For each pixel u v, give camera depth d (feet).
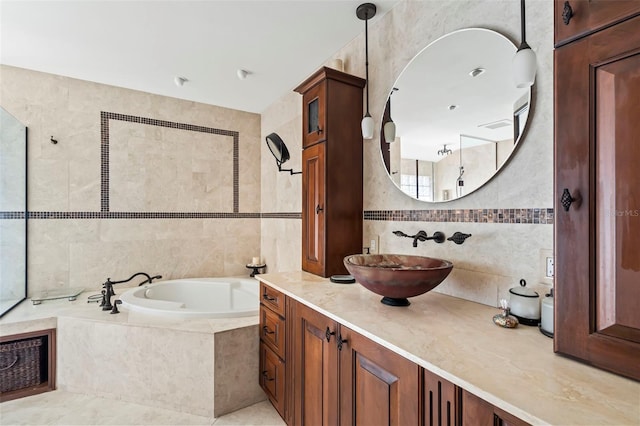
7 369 6.59
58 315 7.02
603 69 2.43
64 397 6.63
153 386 6.31
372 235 6.30
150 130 10.04
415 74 5.33
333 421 3.92
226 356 6.14
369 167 6.39
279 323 5.45
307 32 6.56
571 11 2.60
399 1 5.62
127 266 9.72
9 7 5.74
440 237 4.91
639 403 1.99
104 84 9.36
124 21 6.20
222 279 10.44
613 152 2.37
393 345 2.93
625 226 2.31
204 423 5.82
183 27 6.40
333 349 3.92
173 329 6.20
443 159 4.86
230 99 10.59
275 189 10.84
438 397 2.54
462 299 4.55
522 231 3.88
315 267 6.42
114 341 6.53
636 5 2.25
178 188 10.51
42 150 8.60
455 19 4.70
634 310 2.25
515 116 3.95
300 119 9.23
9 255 7.73
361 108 6.51
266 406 6.39
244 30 6.50
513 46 3.96
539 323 3.41
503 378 2.31
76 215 9.02
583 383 2.23
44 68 8.36
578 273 2.55
